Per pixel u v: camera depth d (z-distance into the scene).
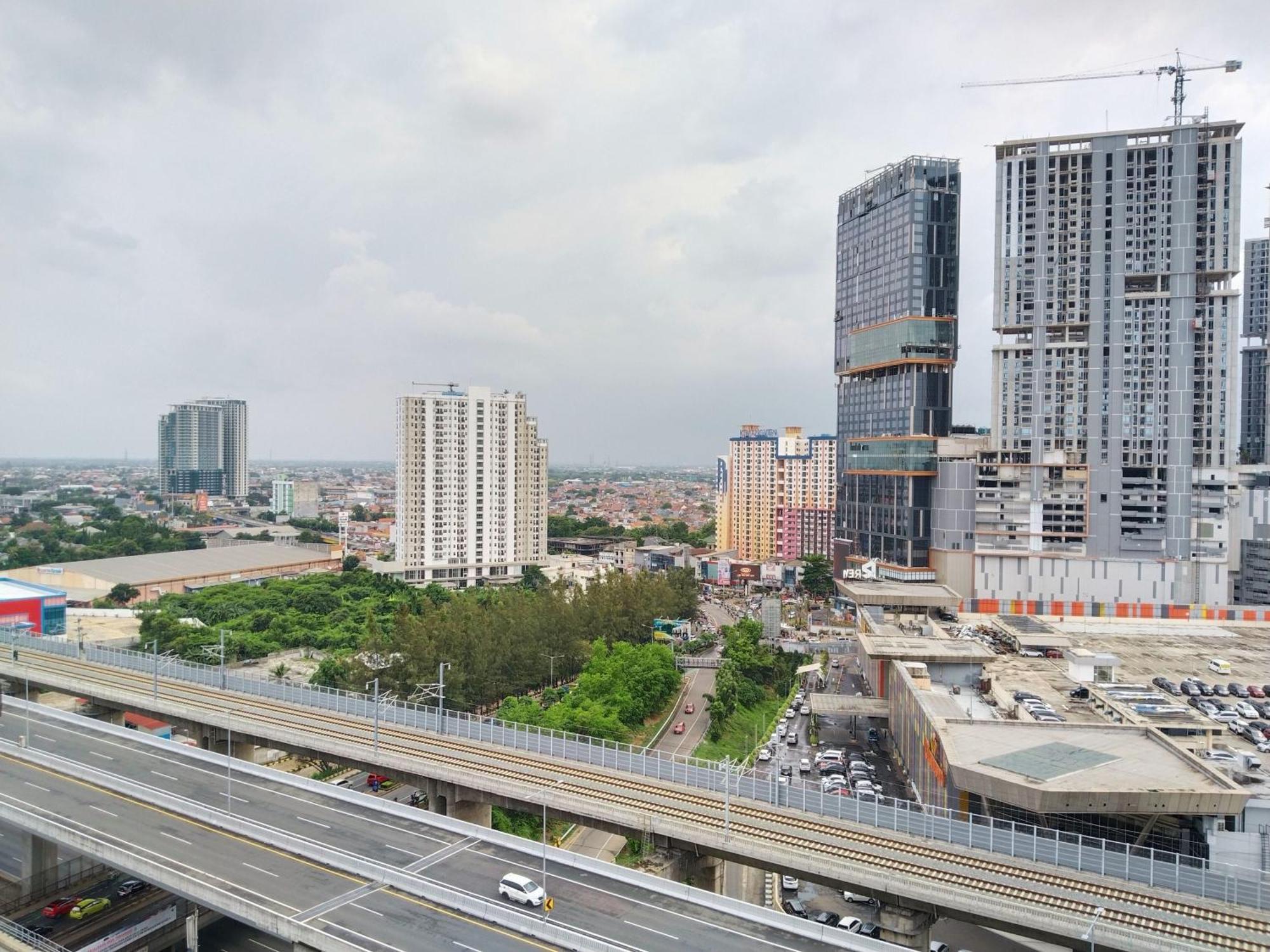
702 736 160.25
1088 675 134.00
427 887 69.12
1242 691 132.25
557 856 76.12
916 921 71.50
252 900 68.12
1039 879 70.75
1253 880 74.19
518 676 174.62
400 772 99.88
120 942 79.62
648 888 71.12
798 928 64.31
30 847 88.69
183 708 120.69
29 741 109.25
